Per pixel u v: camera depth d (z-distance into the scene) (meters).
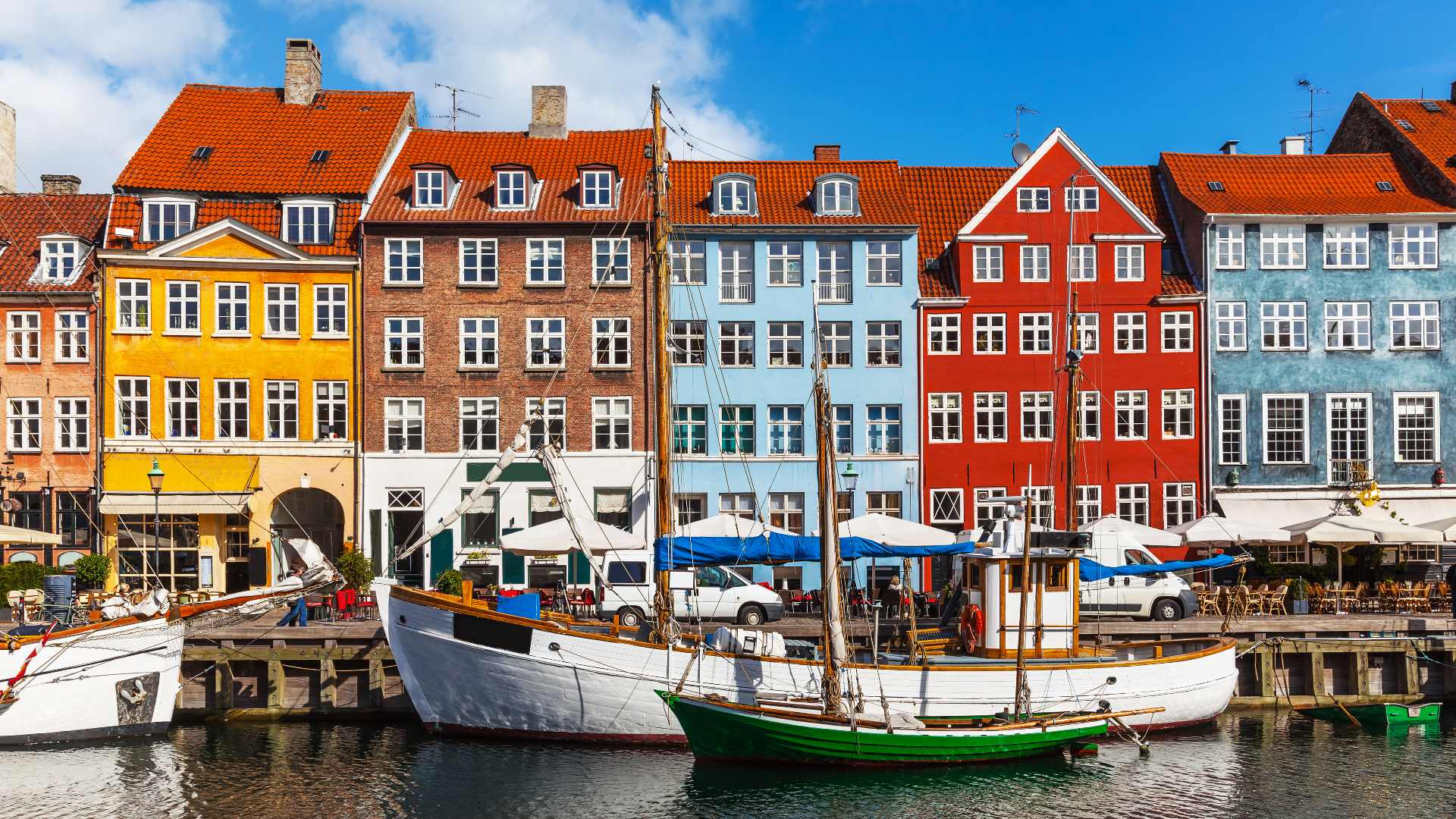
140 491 36.91
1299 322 40.06
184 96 41.78
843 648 22.62
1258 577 37.47
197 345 37.72
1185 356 39.69
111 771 22.39
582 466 38.22
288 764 22.88
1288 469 39.59
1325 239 40.19
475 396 38.34
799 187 41.12
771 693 23.45
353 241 38.44
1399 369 39.97
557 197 39.50
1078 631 25.38
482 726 24.33
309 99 42.50
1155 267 40.06
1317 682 28.94
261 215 38.53
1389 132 43.50
